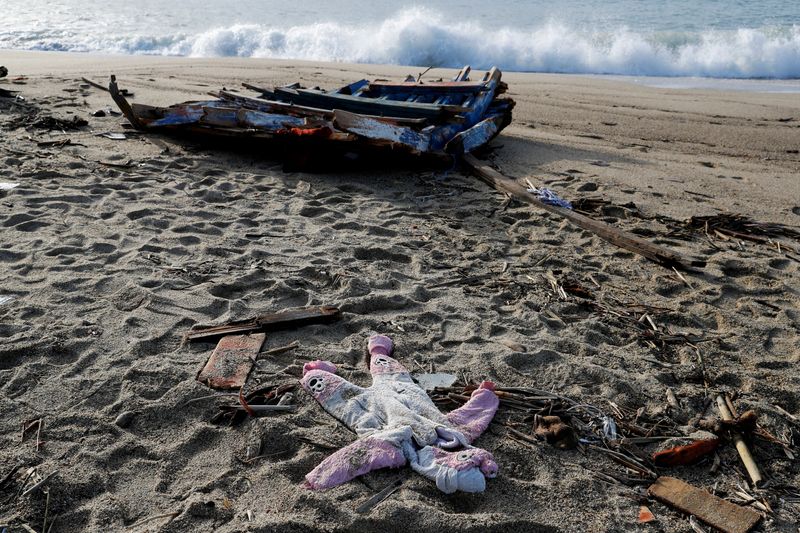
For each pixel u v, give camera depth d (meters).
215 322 4.71
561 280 5.65
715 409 4.05
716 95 14.66
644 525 3.16
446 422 3.69
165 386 4.00
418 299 5.23
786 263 6.20
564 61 18.98
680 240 6.71
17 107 10.59
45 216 6.43
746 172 9.15
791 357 4.67
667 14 23.97
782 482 3.48
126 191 7.24
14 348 4.24
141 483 3.29
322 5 27.80
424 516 3.07
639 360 4.52
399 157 8.28
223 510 3.12
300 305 5.04
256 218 6.71
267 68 16.78
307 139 7.91
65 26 23.78
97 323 4.63
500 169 8.78
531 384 4.21
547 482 3.38
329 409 3.81
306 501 3.15
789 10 23.88
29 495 3.15
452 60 19.86
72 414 3.71
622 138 10.88
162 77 14.69
